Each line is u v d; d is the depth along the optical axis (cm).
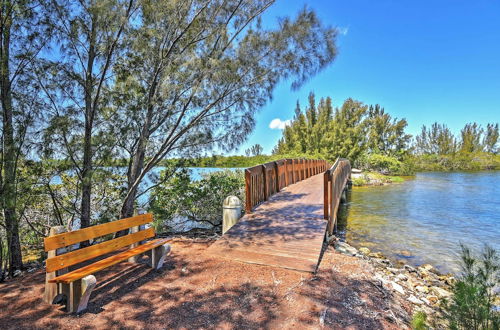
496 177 2967
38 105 457
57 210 560
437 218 1020
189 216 784
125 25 475
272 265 389
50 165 488
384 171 3203
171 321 259
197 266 391
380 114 4488
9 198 397
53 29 453
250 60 481
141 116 535
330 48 456
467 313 247
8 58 427
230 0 493
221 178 848
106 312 272
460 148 5506
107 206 637
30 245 592
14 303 288
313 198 786
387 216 1052
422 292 416
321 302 296
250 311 279
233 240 478
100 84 480
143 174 546
